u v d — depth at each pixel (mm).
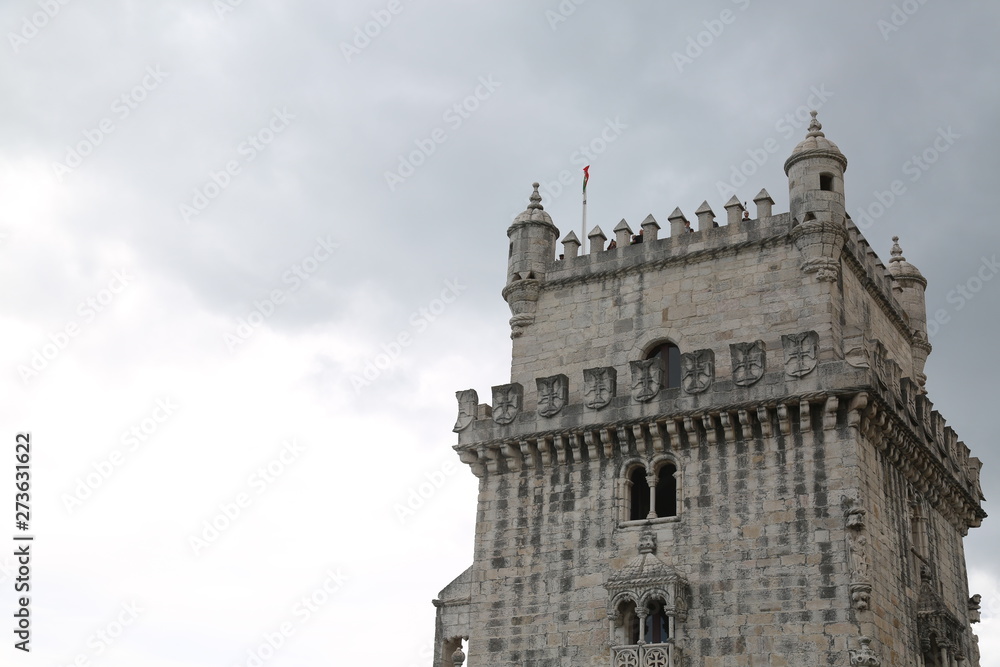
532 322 54406
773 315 49156
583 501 49562
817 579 44281
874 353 47312
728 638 45031
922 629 47969
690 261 51656
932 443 51812
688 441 48188
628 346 51750
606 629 47188
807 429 46188
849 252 50344
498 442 51500
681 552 46938
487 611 49906
